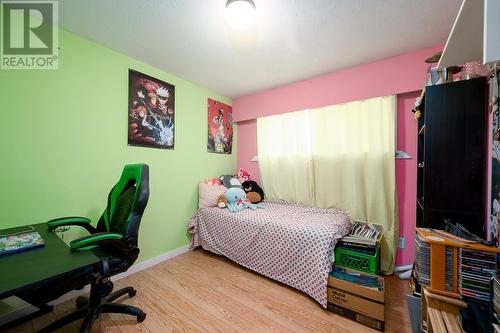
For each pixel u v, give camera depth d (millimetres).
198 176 2715
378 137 2084
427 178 1288
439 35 1673
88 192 1747
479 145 1181
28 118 1450
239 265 2225
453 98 1237
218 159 3014
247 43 1799
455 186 1228
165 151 2324
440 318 933
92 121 1766
